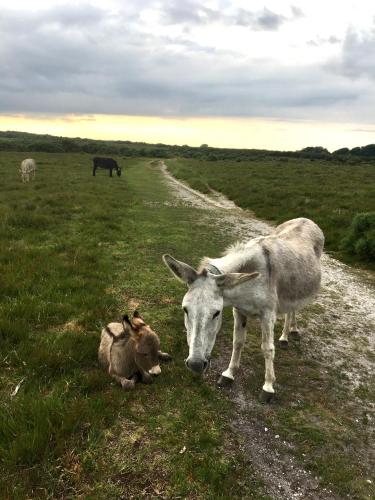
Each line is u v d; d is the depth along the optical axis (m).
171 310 3.35
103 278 3.89
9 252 4.32
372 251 5.23
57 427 1.83
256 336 3.12
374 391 2.53
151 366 2.16
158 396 2.22
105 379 2.24
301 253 2.56
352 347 3.09
